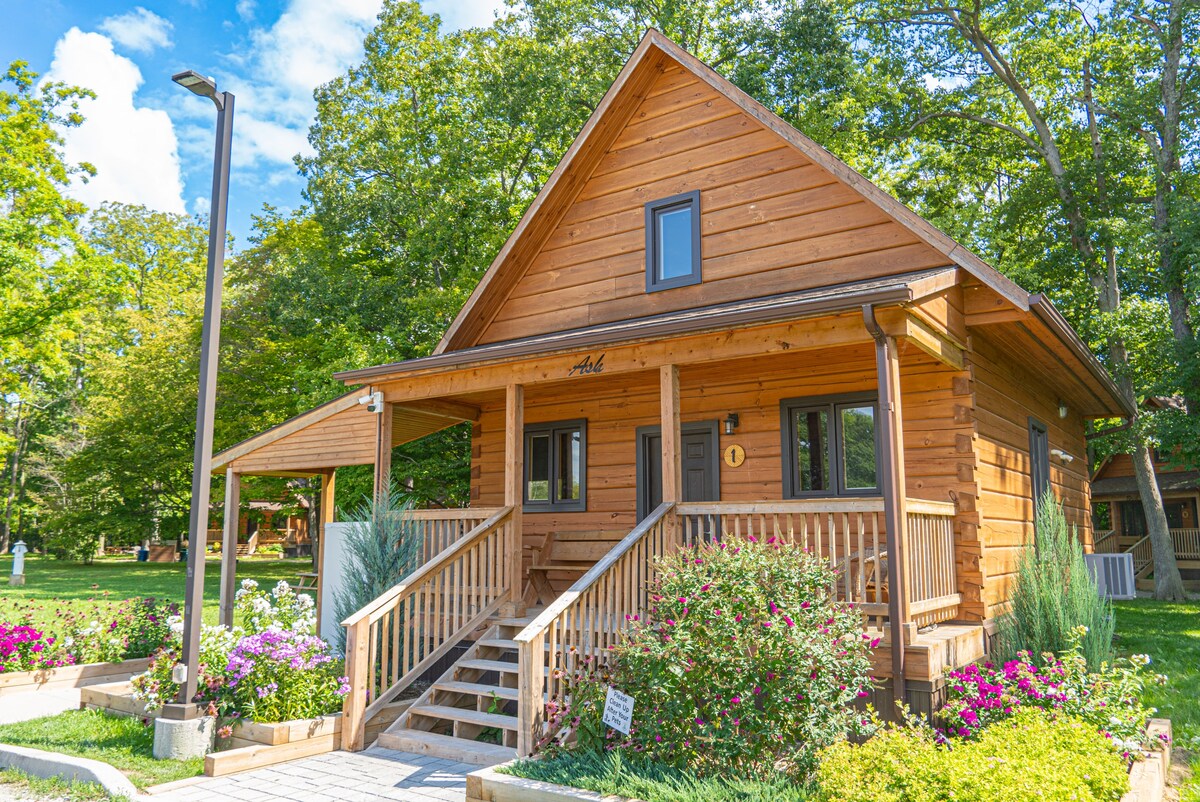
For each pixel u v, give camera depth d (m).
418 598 9.37
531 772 6.25
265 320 29.77
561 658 7.59
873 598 9.77
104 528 38.12
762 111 11.48
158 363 32.56
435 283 28.12
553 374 10.30
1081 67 27.12
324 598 13.15
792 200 11.30
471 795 6.24
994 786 4.71
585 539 12.63
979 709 7.10
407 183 28.75
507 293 13.90
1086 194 24.47
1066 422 16.61
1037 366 12.73
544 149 28.14
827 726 6.24
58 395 46.19
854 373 10.86
